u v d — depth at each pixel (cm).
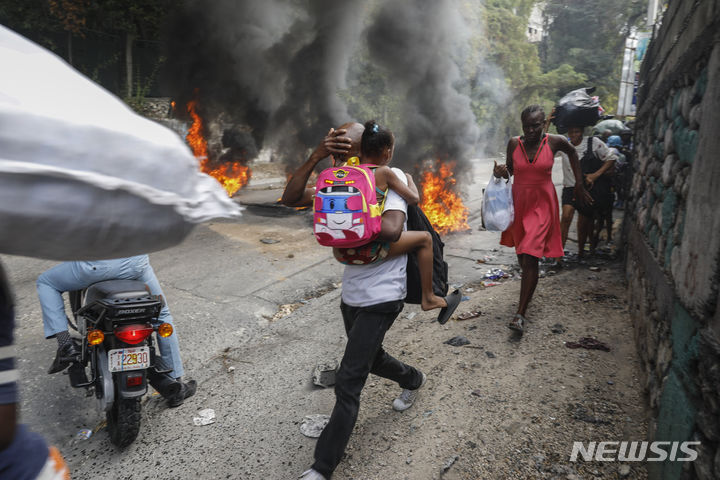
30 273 553
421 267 254
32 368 362
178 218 98
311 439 279
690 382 184
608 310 417
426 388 317
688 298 194
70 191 82
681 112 271
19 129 79
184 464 264
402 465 251
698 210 193
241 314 457
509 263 588
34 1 1227
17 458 101
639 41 1313
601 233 712
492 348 361
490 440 263
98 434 296
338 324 431
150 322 285
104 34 1411
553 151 384
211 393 332
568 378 315
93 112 89
